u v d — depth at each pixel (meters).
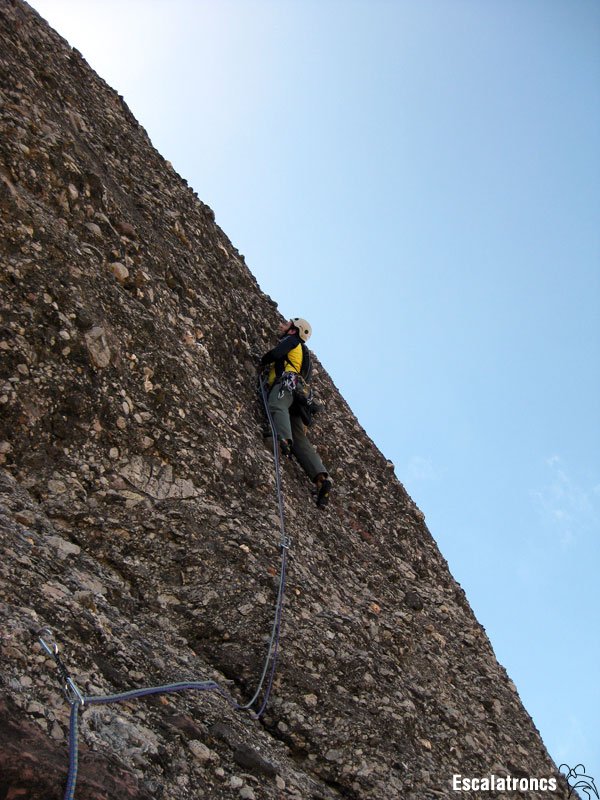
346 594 7.64
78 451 6.27
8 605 4.27
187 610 5.81
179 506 6.48
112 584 5.49
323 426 10.73
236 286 10.73
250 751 4.69
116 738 4.01
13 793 3.36
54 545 5.36
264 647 5.86
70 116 9.35
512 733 7.89
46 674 4.00
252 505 7.38
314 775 5.38
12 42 9.12
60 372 6.36
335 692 5.97
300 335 9.28
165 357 7.45
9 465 5.85
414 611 8.74
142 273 8.09
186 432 7.15
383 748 5.82
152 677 4.72
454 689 7.78
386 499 10.68
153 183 10.38
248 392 8.98
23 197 7.21
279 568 6.68
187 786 4.12
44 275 6.72
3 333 6.17
